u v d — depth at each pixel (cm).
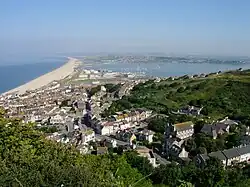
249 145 7881
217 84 13900
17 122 2223
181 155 7731
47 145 2145
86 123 13212
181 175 5372
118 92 17500
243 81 13862
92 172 1861
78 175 1583
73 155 2205
